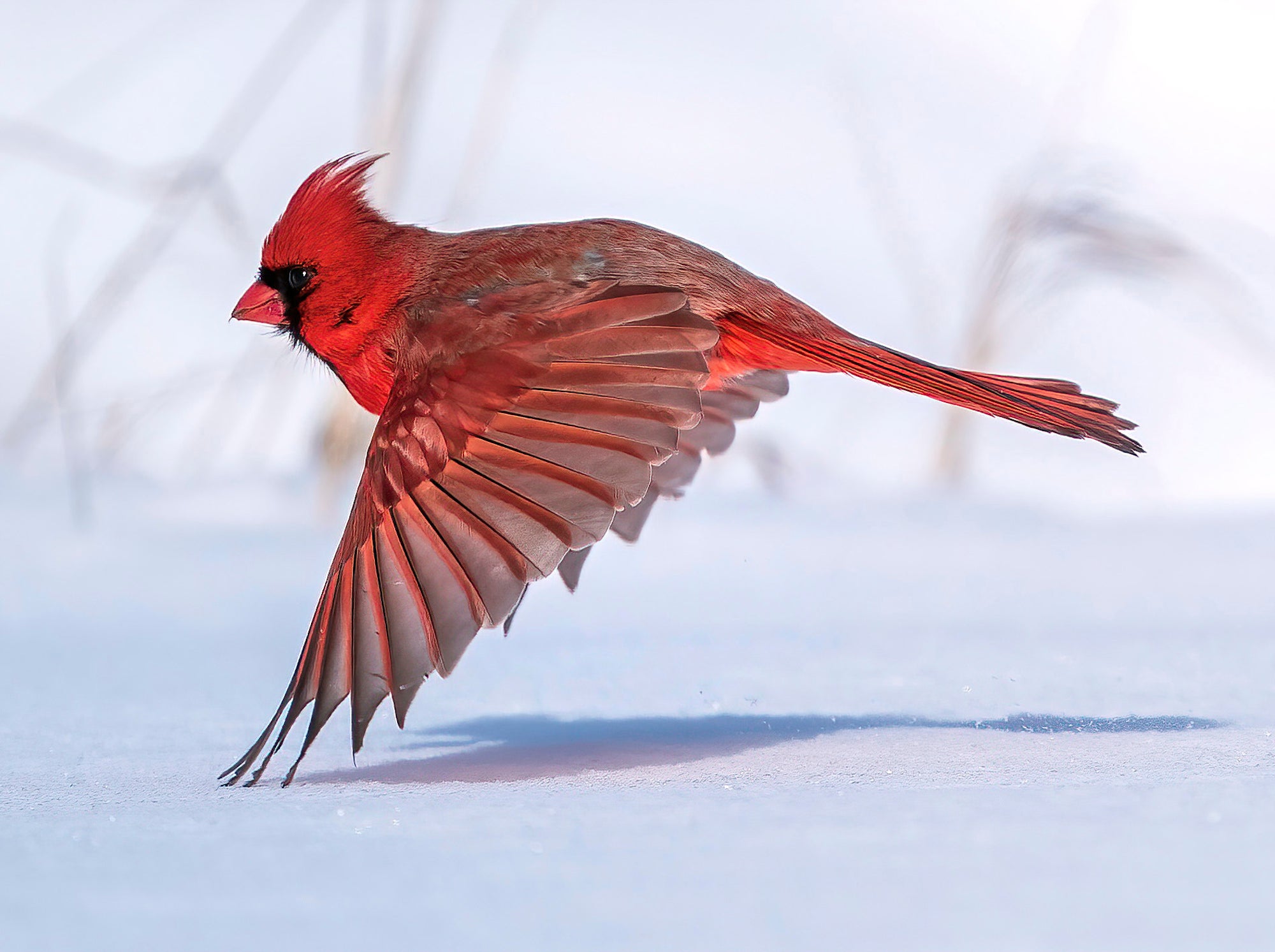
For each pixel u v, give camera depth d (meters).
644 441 5.75
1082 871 4.05
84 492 14.26
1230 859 4.15
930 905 3.78
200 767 6.35
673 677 8.91
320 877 4.12
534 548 5.61
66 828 4.83
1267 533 13.90
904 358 6.89
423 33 14.09
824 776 5.70
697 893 3.92
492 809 5.10
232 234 15.18
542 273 6.76
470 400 5.91
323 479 13.93
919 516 14.33
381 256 6.89
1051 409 6.81
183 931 3.64
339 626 5.75
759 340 6.96
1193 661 8.95
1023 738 6.50
